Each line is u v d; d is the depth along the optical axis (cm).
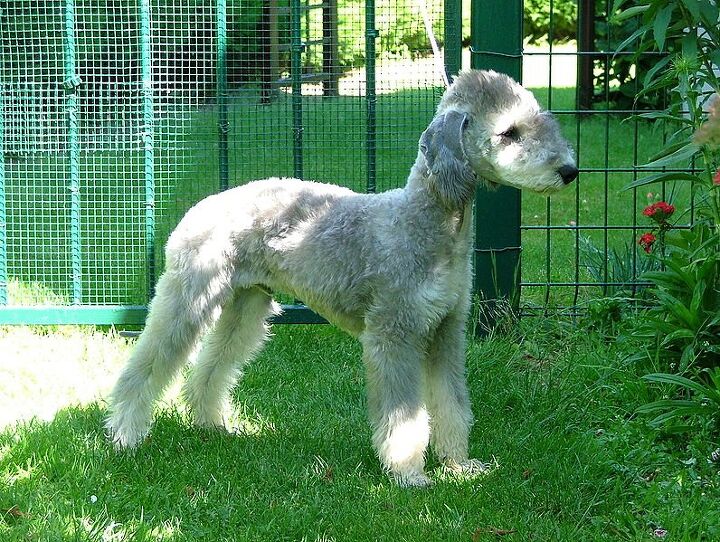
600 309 273
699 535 201
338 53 290
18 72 286
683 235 246
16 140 295
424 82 275
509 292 275
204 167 309
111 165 295
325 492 215
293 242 222
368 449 229
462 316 220
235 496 213
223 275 225
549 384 245
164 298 227
